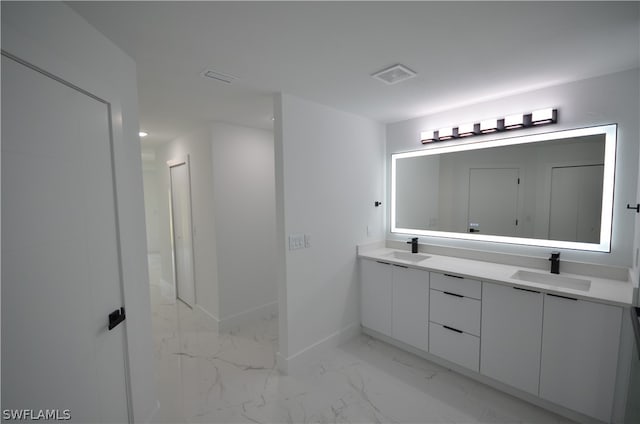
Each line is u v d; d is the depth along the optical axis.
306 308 2.52
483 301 2.15
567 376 1.80
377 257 2.86
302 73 1.92
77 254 1.17
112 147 1.42
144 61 1.72
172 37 1.47
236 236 3.32
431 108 2.74
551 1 1.21
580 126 2.12
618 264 2.01
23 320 0.93
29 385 0.94
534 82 2.14
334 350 2.73
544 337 1.88
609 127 2.01
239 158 3.33
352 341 2.90
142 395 1.66
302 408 1.98
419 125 3.05
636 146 1.93
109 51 1.48
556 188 2.28
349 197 2.91
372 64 1.80
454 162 2.86
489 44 1.58
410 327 2.61
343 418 1.89
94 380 1.25
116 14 1.27
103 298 1.33
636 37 1.51
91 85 1.26
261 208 3.56
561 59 1.77
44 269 1.01
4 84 0.88
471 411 1.94
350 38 1.50
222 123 3.17
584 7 1.25
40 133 1.01
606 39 1.53
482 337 2.17
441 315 2.39
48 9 1.10
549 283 2.18
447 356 2.37
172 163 4.02
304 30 1.42
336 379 2.30
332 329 2.76
